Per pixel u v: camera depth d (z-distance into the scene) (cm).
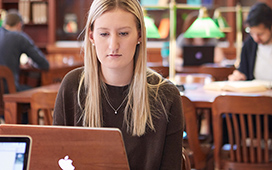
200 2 792
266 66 376
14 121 336
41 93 273
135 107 149
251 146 276
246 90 337
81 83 154
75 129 115
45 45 834
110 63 140
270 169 275
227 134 354
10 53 520
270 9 360
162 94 153
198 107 301
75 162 116
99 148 114
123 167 114
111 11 137
